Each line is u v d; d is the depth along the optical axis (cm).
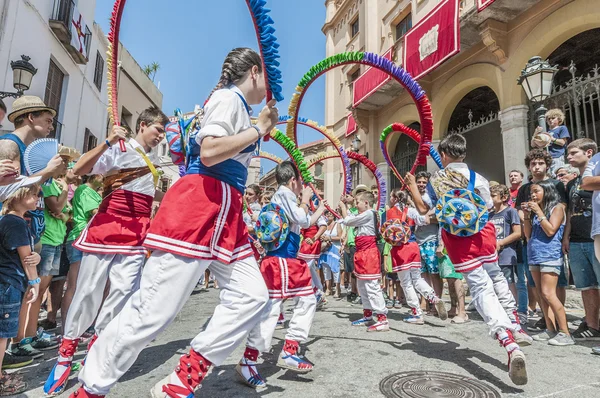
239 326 189
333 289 884
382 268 733
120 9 242
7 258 257
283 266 292
